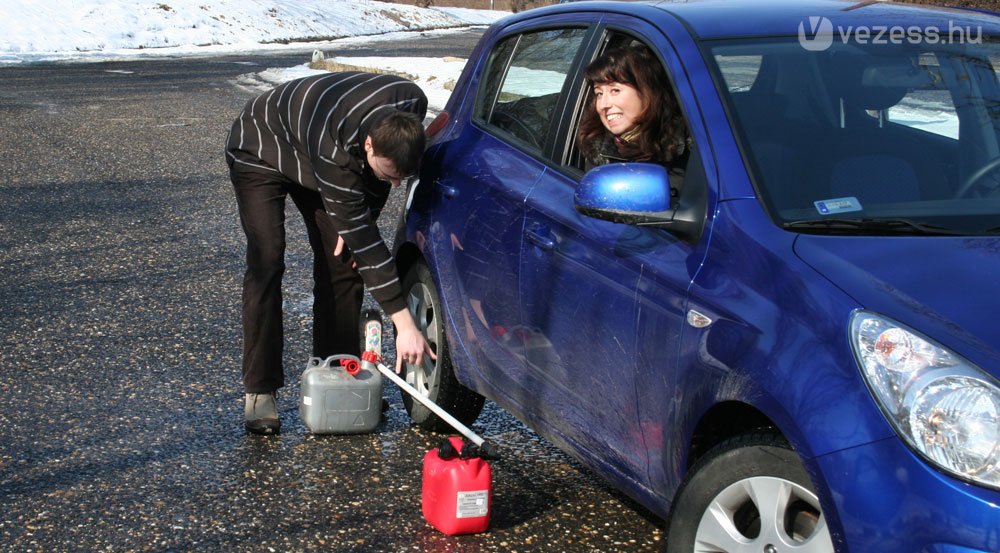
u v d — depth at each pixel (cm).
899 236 278
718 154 302
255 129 440
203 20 4078
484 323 398
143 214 924
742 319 269
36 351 560
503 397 391
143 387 509
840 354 244
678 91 324
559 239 346
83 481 404
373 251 406
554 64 398
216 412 479
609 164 307
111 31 3622
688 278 289
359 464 425
